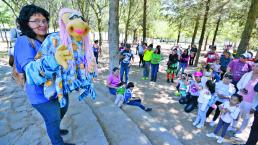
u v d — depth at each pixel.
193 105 5.76
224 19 13.48
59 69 1.71
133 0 20.45
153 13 22.12
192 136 4.50
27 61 1.58
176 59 8.90
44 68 1.48
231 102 4.05
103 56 17.56
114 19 6.05
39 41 1.79
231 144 4.22
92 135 2.79
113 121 3.46
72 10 1.75
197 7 12.27
